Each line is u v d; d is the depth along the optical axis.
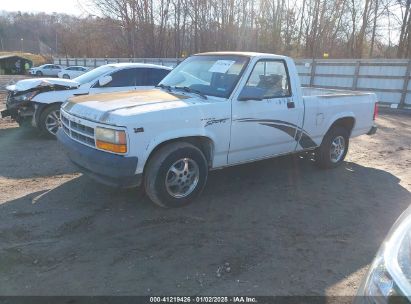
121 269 3.26
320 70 18.08
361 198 5.15
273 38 33.62
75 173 5.68
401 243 1.96
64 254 3.46
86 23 43.22
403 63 14.98
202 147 4.72
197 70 5.30
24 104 7.68
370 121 6.89
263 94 4.96
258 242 3.82
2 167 5.91
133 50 38.09
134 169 4.00
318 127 5.87
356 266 3.47
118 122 3.91
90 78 8.34
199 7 34.47
